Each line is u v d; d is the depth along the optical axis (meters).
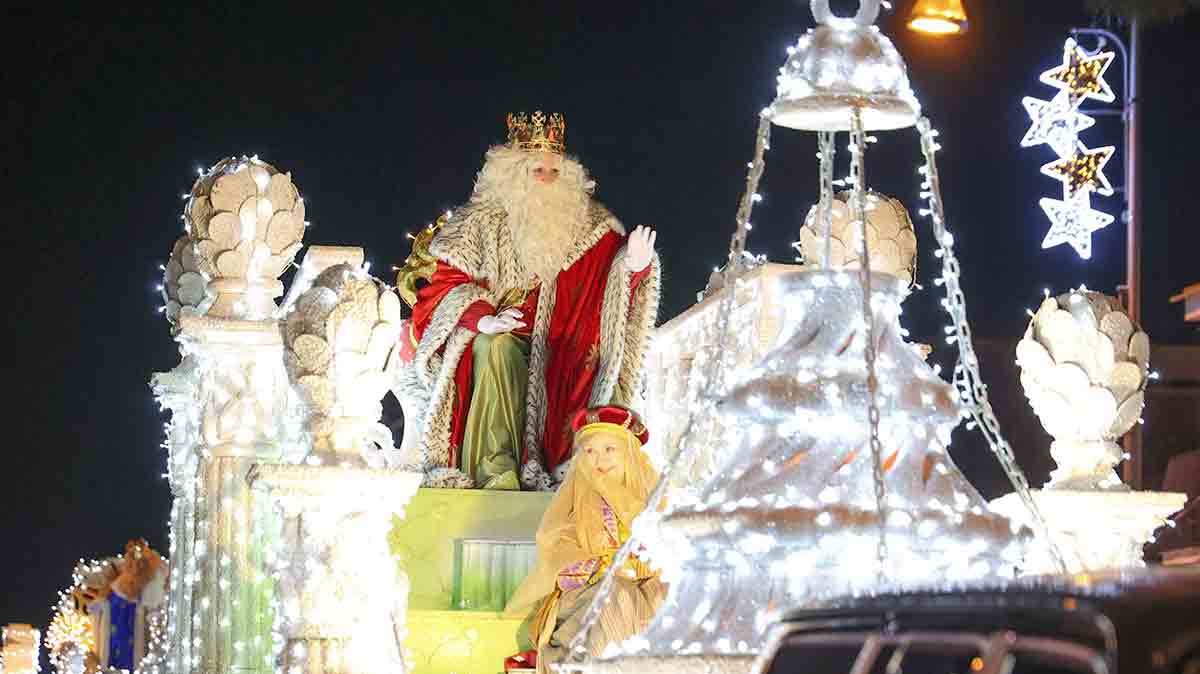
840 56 10.57
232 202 14.62
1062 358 14.24
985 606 5.80
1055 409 14.29
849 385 10.33
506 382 15.29
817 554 10.01
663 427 16.28
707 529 10.09
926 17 19.48
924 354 14.37
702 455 13.51
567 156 15.73
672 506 10.77
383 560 13.04
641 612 12.75
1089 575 5.86
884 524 9.64
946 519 10.09
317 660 12.63
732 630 9.95
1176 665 5.16
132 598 21.30
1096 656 5.25
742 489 10.19
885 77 10.58
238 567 14.30
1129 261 21.56
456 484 14.97
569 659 10.72
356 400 12.92
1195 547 19.00
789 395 10.31
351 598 12.77
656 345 16.64
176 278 17.50
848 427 10.38
